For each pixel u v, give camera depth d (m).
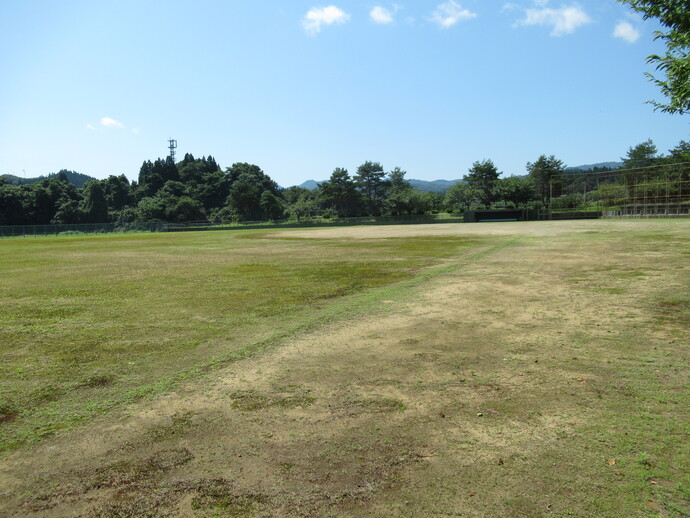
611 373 4.89
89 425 4.08
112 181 131.12
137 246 30.97
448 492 2.94
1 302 10.19
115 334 7.24
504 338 6.34
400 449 3.49
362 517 2.71
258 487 3.06
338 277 12.91
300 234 42.47
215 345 6.50
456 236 30.14
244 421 4.06
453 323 7.26
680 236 22.22
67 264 18.80
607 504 2.77
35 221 103.69
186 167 152.88
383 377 5.03
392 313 8.12
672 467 3.12
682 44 4.95
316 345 6.34
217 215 118.69
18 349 6.52
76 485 3.15
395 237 31.88
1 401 4.67
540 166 83.94
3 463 3.47
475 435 3.67
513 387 4.61
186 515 2.79
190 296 10.48
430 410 4.16
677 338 6.01
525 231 32.50
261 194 126.81
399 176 127.19
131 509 2.87
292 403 4.42
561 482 3.01
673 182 52.50
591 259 14.67
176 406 4.44
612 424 3.76
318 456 3.43
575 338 6.21
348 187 96.38
